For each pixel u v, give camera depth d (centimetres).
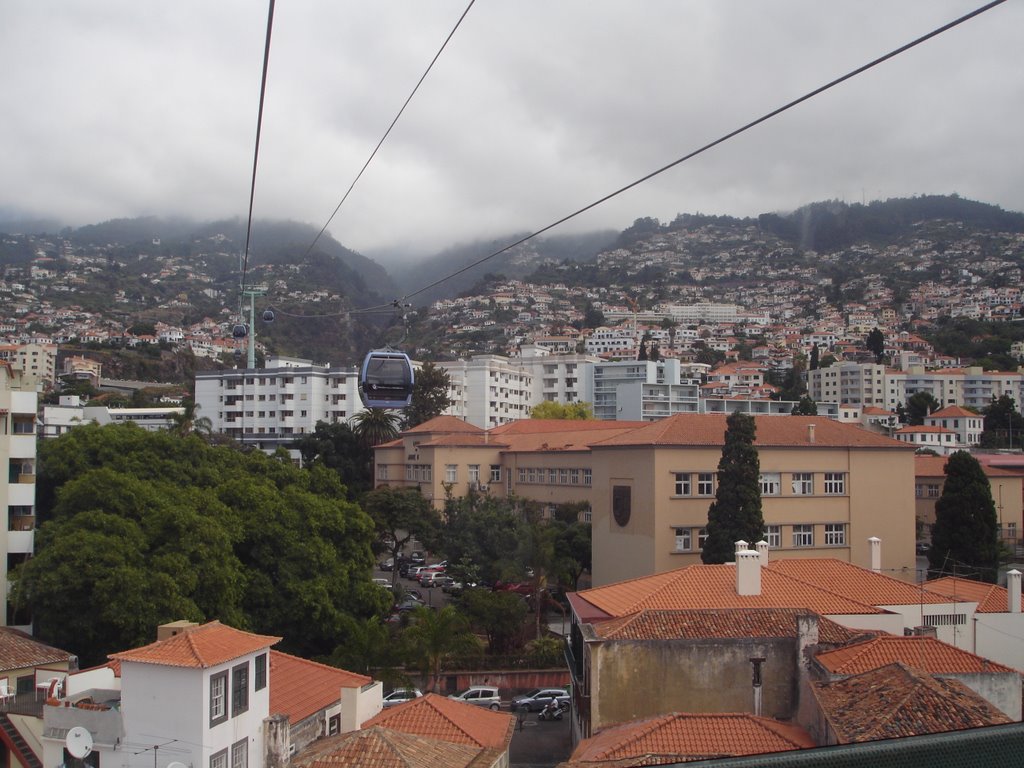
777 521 6738
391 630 6122
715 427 6838
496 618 5947
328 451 11231
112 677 3419
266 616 5347
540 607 6800
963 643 3978
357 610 5747
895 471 7088
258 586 5366
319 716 3431
